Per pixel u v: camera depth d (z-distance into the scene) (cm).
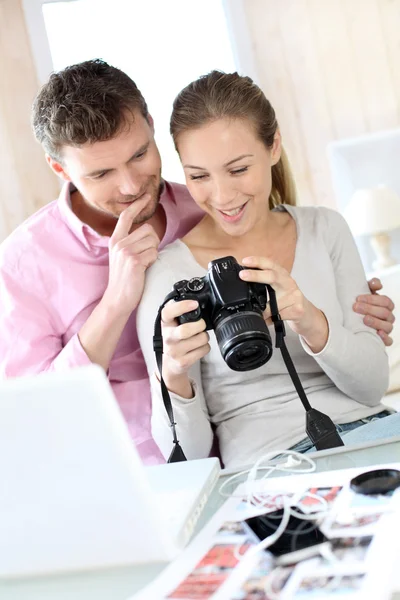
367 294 156
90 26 404
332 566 72
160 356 128
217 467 108
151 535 82
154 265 157
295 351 150
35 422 77
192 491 97
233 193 146
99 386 75
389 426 126
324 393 150
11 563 87
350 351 141
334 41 422
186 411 137
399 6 420
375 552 73
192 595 73
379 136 416
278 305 125
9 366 172
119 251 155
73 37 404
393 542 73
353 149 419
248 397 150
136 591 78
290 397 148
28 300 175
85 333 159
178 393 137
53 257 176
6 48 400
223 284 116
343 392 150
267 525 84
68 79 157
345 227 167
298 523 83
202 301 122
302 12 420
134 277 153
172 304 121
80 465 79
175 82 412
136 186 159
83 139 152
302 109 425
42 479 80
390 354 254
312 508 86
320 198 427
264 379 150
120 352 175
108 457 78
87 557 85
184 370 127
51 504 81
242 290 116
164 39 410
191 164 146
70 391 75
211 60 415
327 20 421
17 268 176
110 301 156
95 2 403
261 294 123
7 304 175
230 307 114
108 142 154
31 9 398
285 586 71
